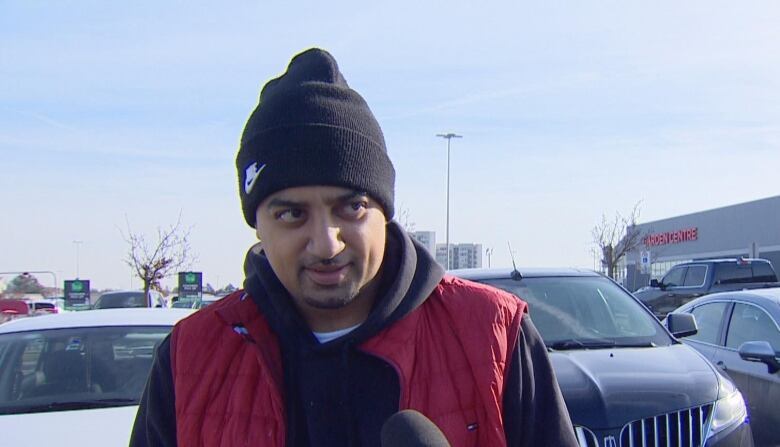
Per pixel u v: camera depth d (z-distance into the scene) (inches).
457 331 71.3
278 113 68.4
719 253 1689.2
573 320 225.9
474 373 69.2
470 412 68.6
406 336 70.7
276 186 66.8
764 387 258.8
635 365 192.9
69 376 176.6
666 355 204.5
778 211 1514.5
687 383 182.9
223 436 70.6
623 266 1941.4
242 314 74.3
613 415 169.6
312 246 66.9
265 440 69.9
